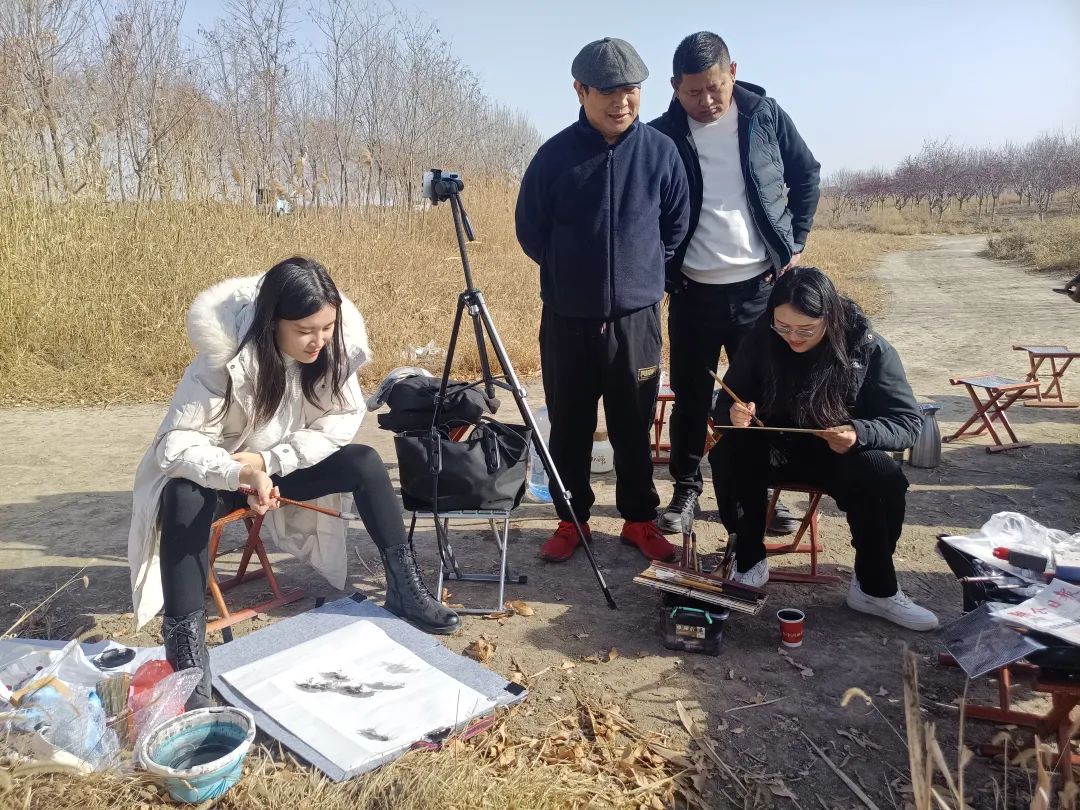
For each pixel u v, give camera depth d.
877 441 3.12
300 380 3.04
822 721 2.70
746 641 3.19
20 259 7.57
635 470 3.85
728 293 3.94
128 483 4.95
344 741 2.48
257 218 9.60
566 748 2.54
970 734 2.60
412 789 2.23
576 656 3.09
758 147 3.85
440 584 3.41
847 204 53.69
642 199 3.55
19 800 2.08
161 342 7.51
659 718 2.72
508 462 3.37
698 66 3.69
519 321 9.25
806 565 3.84
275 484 3.13
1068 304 12.27
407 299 9.52
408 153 14.18
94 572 3.78
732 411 3.28
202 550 2.77
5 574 3.74
